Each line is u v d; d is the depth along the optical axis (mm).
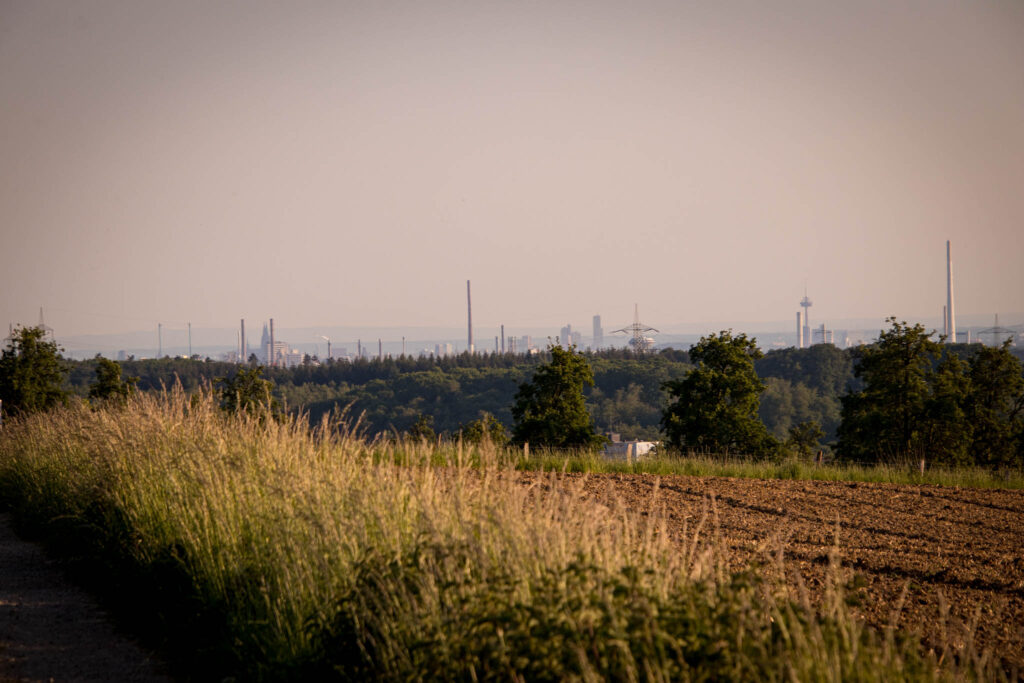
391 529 25359
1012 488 85875
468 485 29688
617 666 16219
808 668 15742
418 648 18641
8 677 23844
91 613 30750
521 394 159125
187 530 31562
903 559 42844
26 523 48031
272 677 22031
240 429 39281
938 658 26672
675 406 160625
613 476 80938
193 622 26703
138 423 45062
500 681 17203
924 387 160375
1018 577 39969
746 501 64688
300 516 27047
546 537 21609
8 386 138375
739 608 17016
